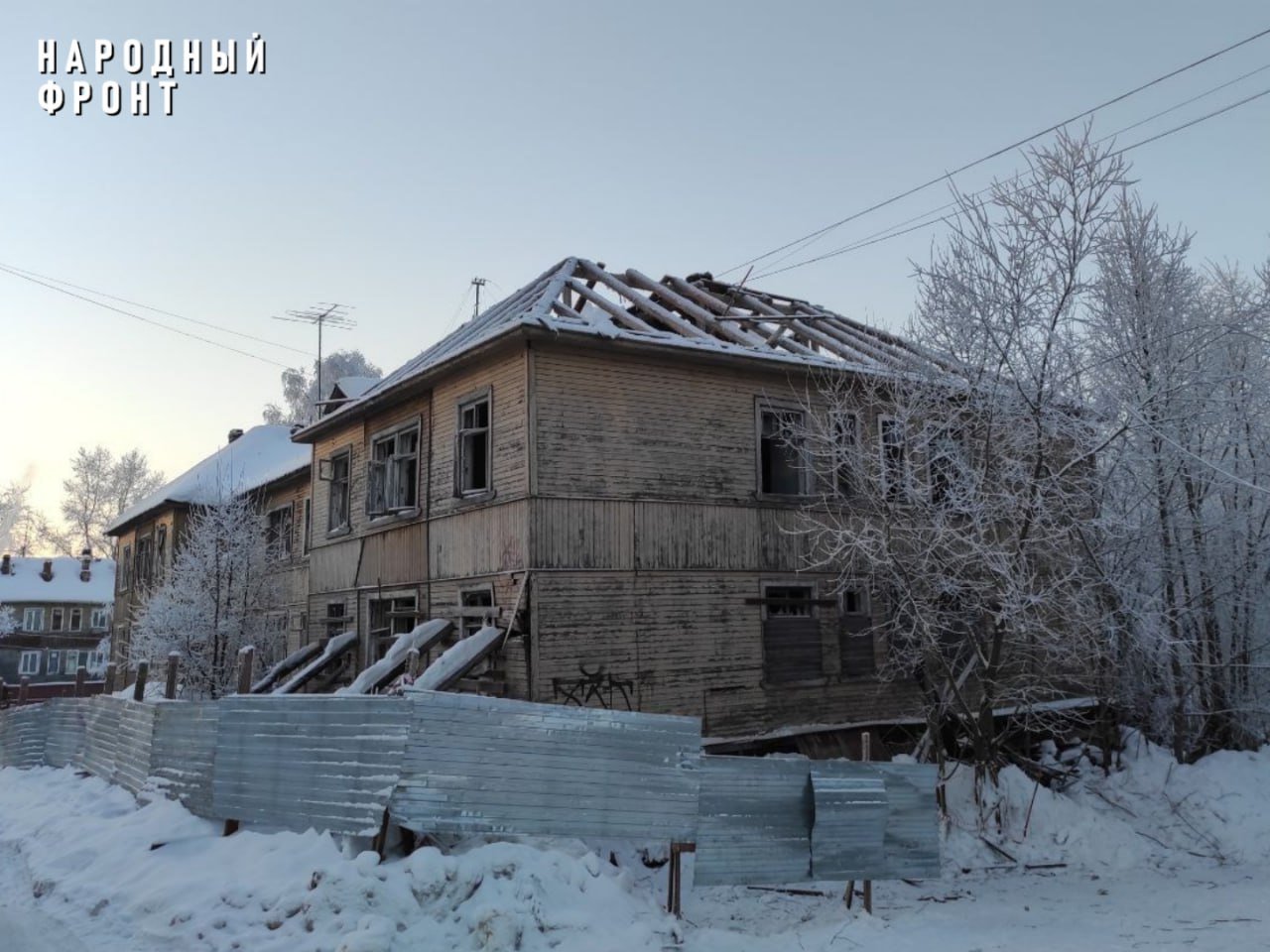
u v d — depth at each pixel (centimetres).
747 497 1645
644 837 899
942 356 1466
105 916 902
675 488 1569
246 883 877
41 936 820
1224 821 1381
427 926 769
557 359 1491
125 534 3797
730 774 937
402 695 881
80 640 5781
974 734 1397
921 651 1445
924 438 1424
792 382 1731
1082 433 1421
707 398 1633
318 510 2211
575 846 955
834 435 1536
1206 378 1520
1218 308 1762
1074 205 1366
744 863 920
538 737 888
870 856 978
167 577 2600
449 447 1659
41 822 1298
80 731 1688
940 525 1352
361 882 795
